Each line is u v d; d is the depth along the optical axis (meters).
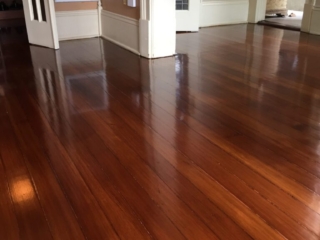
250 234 1.44
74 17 5.15
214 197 1.67
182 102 2.81
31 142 2.20
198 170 1.88
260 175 1.83
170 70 3.68
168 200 1.65
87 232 1.47
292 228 1.47
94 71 3.67
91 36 5.38
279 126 2.39
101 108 2.71
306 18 5.64
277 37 5.36
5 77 3.49
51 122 2.47
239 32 5.75
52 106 2.75
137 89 3.12
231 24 6.52
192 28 5.70
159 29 4.05
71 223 1.52
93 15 5.28
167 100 2.86
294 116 2.55
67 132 2.32
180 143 2.17
